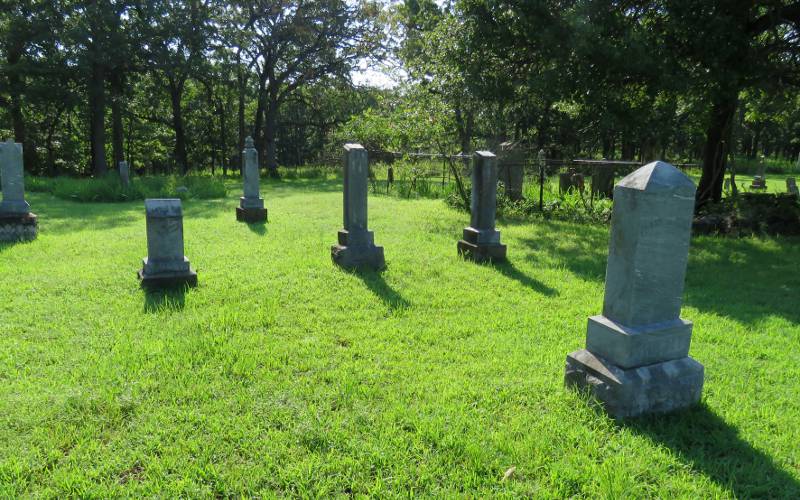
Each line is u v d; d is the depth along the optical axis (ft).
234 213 47.19
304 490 9.33
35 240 31.76
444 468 10.06
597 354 12.50
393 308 19.49
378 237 33.53
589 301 20.97
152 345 15.34
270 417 11.65
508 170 49.03
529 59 40.68
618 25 33.73
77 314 18.15
